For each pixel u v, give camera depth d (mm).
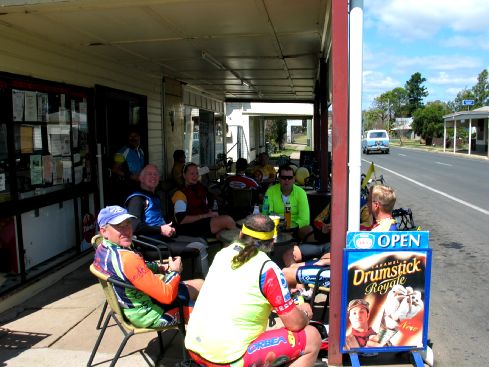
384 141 37375
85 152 6211
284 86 11508
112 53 6332
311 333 2863
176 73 8852
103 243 3236
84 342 3908
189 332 2758
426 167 23125
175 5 4117
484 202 11906
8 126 4645
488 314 4816
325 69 7141
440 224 9188
